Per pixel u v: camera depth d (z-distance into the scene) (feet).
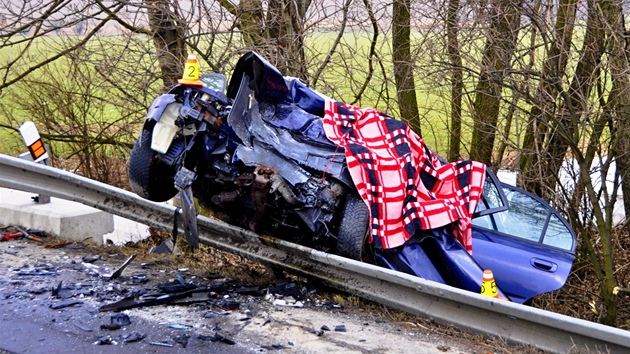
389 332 16.66
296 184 18.20
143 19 30.71
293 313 17.35
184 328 15.39
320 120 19.62
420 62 28.86
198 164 18.35
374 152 19.13
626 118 26.13
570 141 25.26
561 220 22.26
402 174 18.98
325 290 20.21
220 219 20.79
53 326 14.97
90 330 14.92
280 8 30.66
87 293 17.08
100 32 31.22
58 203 23.21
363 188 18.39
